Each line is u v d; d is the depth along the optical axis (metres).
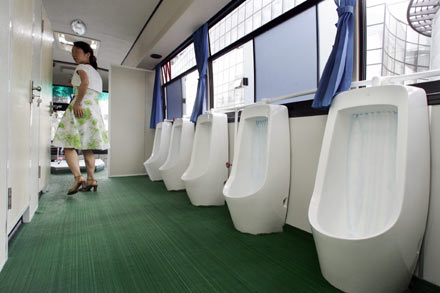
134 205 2.20
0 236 1.05
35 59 1.76
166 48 3.53
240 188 1.73
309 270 1.11
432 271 0.95
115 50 4.63
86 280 1.01
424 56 1.17
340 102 1.16
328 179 1.14
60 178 3.56
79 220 1.78
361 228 1.10
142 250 1.30
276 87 1.98
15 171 1.30
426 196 0.92
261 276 1.06
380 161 1.08
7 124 1.11
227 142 2.23
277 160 1.53
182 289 0.96
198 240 1.44
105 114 6.58
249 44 2.27
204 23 2.79
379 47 1.34
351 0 1.25
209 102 2.95
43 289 0.95
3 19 1.05
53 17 3.41
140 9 3.25
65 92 6.36
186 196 2.55
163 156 3.42
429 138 0.96
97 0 3.02
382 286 0.88
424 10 1.17
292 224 1.59
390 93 0.95
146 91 4.23
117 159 3.94
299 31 1.75
